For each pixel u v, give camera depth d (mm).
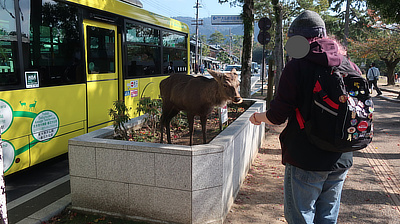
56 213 3785
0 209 1982
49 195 4441
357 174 5379
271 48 36781
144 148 3391
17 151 4598
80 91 5930
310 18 2197
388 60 28891
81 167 3697
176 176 3334
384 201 4332
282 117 2205
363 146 2082
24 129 4703
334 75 2045
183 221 3406
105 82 6742
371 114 2061
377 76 18500
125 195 3574
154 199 3467
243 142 4711
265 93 20250
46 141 5145
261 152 6664
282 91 2170
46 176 5266
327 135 2039
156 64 9039
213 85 4020
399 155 6504
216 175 3416
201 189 3355
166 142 5281
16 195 4516
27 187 4812
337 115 1999
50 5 5195
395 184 4945
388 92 22469
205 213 3432
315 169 2168
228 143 3656
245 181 4957
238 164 4398
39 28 4988
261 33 12586
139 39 8062
